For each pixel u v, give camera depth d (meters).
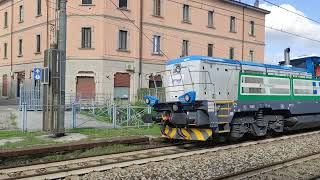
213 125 14.02
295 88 18.31
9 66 40.91
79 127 18.81
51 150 12.52
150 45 34.59
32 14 36.97
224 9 41.84
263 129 16.62
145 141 15.28
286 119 18.20
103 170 10.43
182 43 37.47
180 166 11.03
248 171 10.27
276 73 17.59
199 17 39.09
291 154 13.23
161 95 16.64
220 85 14.95
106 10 31.62
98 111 23.70
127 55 33.00
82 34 31.81
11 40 40.62
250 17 45.38
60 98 15.60
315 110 19.73
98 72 31.56
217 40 41.06
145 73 34.09
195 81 14.54
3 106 32.31
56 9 33.22
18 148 12.12
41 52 35.38
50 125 15.88
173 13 36.56
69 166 10.91
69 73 31.61
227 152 13.38
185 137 14.54
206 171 10.49
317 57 20.75
